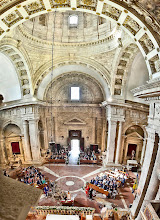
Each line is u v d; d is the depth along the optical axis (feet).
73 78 77.05
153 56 29.78
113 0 25.18
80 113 80.33
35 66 57.82
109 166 64.95
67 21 57.52
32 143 66.33
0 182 5.94
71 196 46.62
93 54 57.72
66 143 82.48
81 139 82.12
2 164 67.46
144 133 63.36
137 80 58.90
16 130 69.67
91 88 78.07
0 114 67.72
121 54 50.29
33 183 50.06
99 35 54.54
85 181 55.11
